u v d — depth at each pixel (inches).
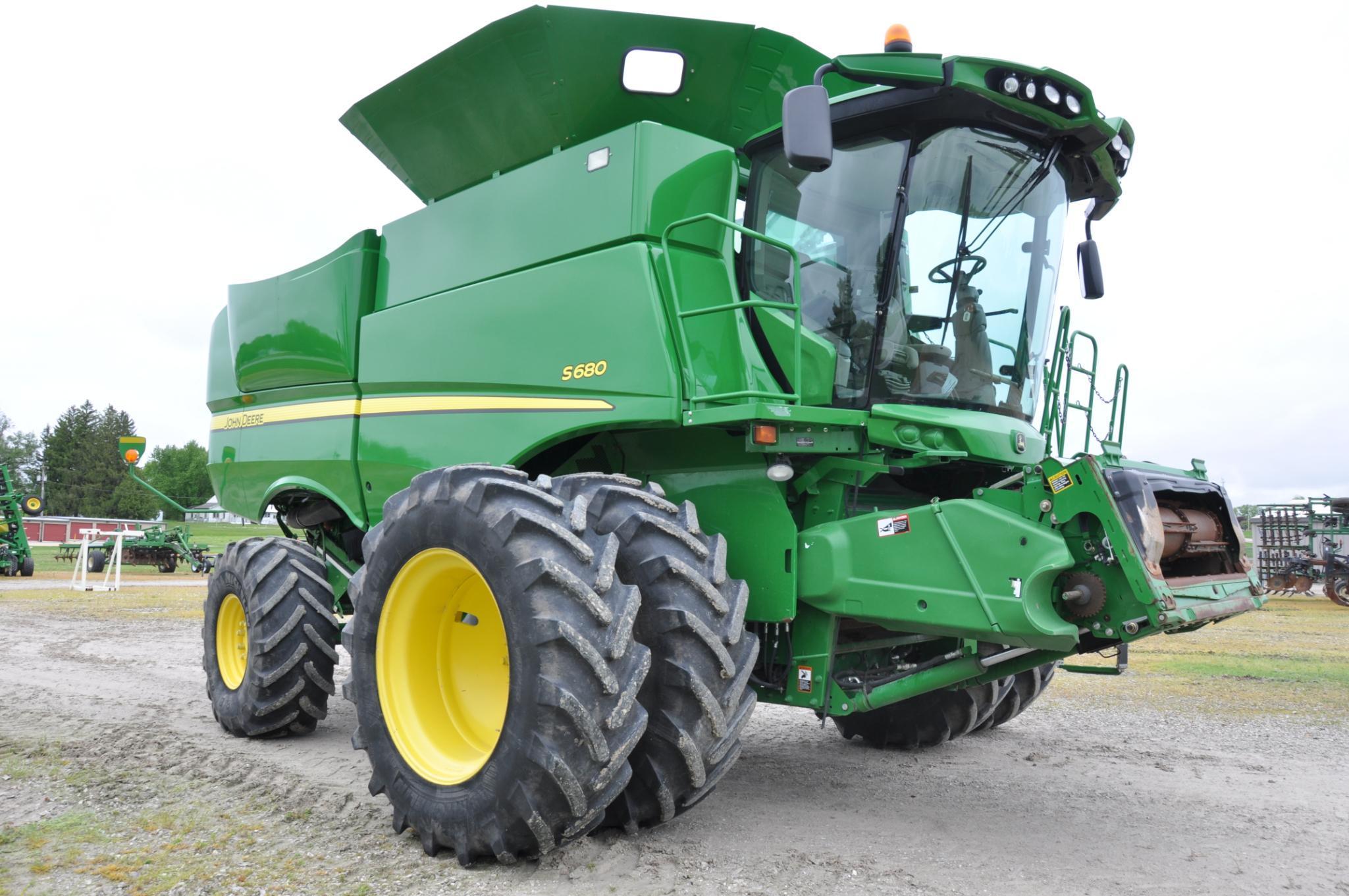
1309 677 307.6
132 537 863.1
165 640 358.3
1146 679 302.8
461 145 177.2
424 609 136.0
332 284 203.2
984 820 144.4
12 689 244.5
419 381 176.4
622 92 163.3
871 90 144.1
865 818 144.4
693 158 149.6
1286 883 118.7
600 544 116.7
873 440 138.2
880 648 172.6
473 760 125.8
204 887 110.0
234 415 242.4
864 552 134.0
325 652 190.7
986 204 148.9
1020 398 160.7
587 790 110.2
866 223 146.9
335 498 197.6
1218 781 172.2
